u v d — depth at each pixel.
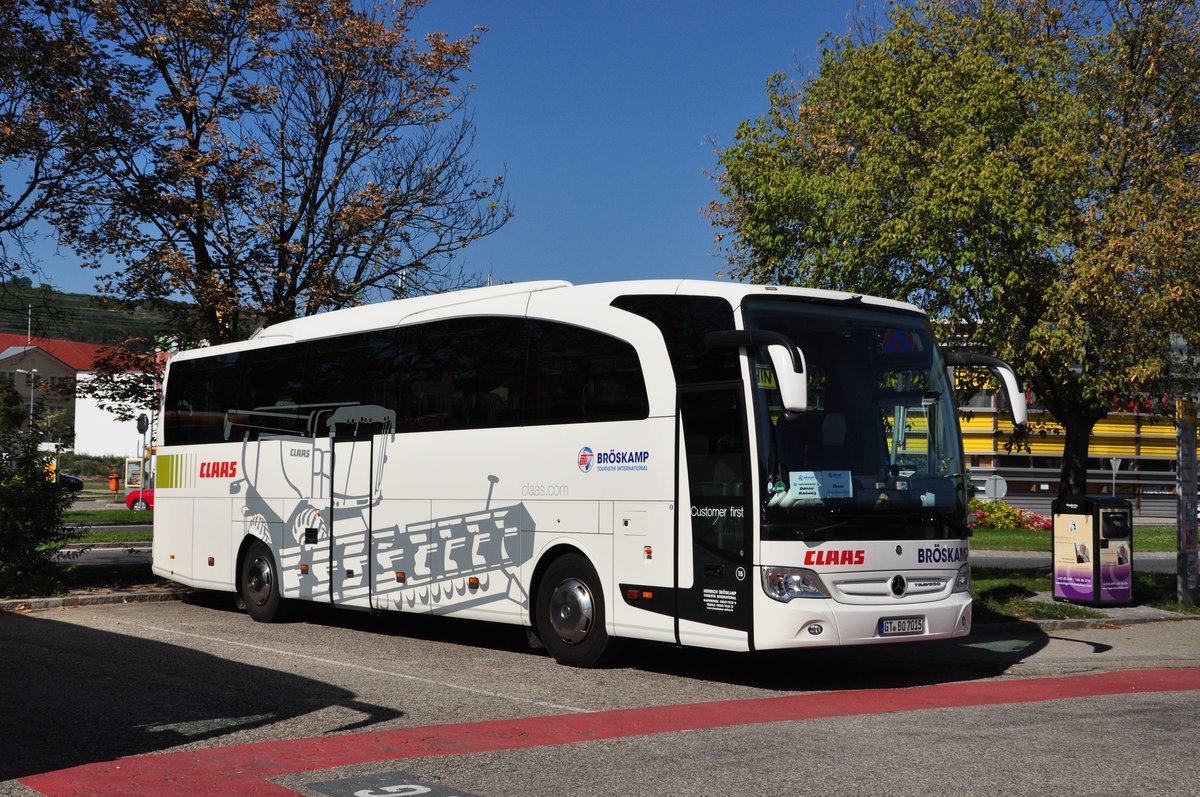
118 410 20.64
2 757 7.17
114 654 11.70
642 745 7.47
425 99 20.95
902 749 7.35
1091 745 7.49
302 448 14.92
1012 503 40.34
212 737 7.77
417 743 7.55
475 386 12.52
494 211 21.36
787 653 12.59
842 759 7.06
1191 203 15.42
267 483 15.45
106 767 6.88
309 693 9.51
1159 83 17.03
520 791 6.32
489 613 12.09
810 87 20.48
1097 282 15.02
